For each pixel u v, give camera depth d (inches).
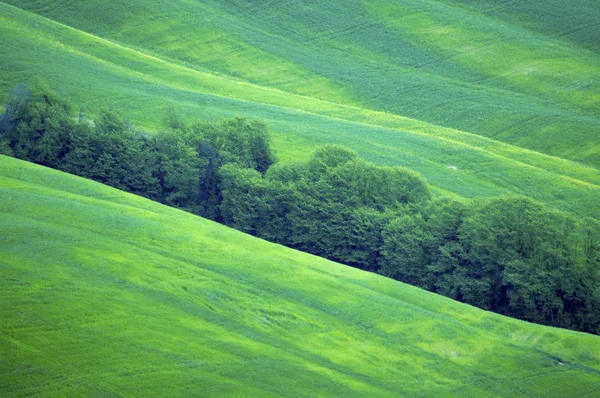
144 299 4527.6
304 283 5374.0
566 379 4864.7
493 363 4928.6
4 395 3376.0
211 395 3722.9
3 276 4338.1
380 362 4667.8
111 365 3757.4
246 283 5177.2
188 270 5113.2
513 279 6373.0
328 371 4335.6
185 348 4084.6
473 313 5610.2
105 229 5462.6
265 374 4055.1
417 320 5201.8
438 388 4552.2
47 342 3804.1
